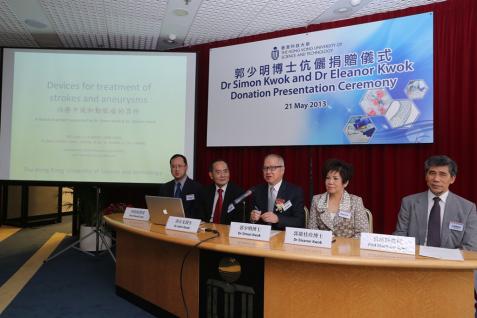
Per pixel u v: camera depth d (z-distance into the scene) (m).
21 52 3.69
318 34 3.34
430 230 2.03
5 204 6.00
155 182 3.69
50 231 5.57
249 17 3.37
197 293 1.91
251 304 1.71
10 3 3.17
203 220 2.95
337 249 1.57
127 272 2.54
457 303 1.44
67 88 3.69
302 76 3.40
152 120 3.72
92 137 3.68
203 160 4.02
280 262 1.63
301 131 3.39
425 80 2.92
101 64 3.71
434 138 2.96
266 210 2.48
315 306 1.56
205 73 4.02
